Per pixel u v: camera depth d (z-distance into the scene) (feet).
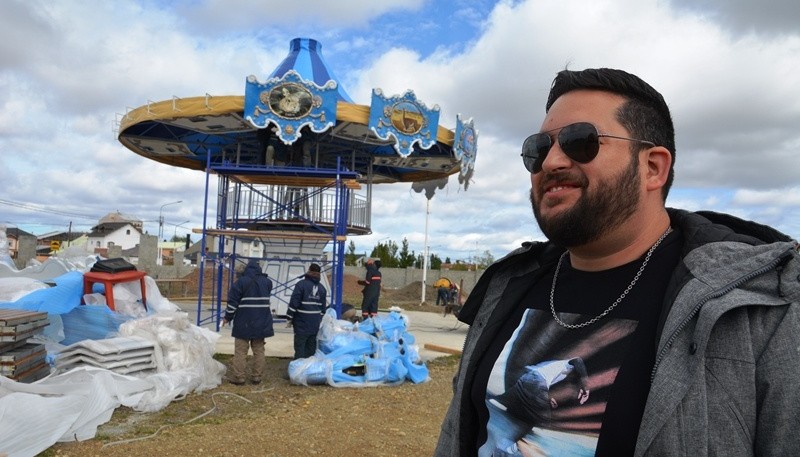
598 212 4.86
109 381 20.54
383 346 28.43
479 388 5.56
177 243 274.98
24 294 29.66
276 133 42.09
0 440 14.96
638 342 4.63
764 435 3.76
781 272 4.08
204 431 18.65
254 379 26.48
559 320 5.20
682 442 3.93
